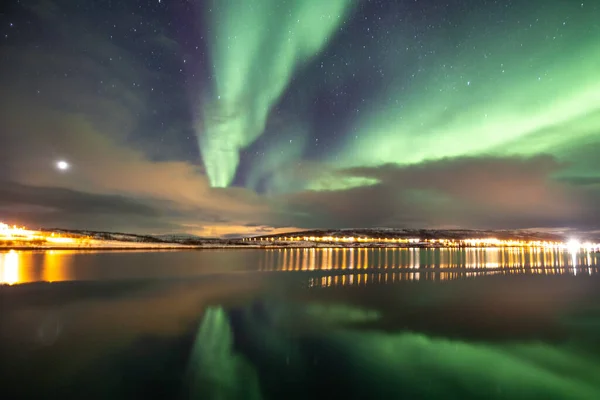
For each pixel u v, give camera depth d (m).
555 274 25.98
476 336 10.04
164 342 9.07
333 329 10.58
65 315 11.78
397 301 14.86
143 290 17.14
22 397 6.17
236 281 20.95
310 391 6.57
